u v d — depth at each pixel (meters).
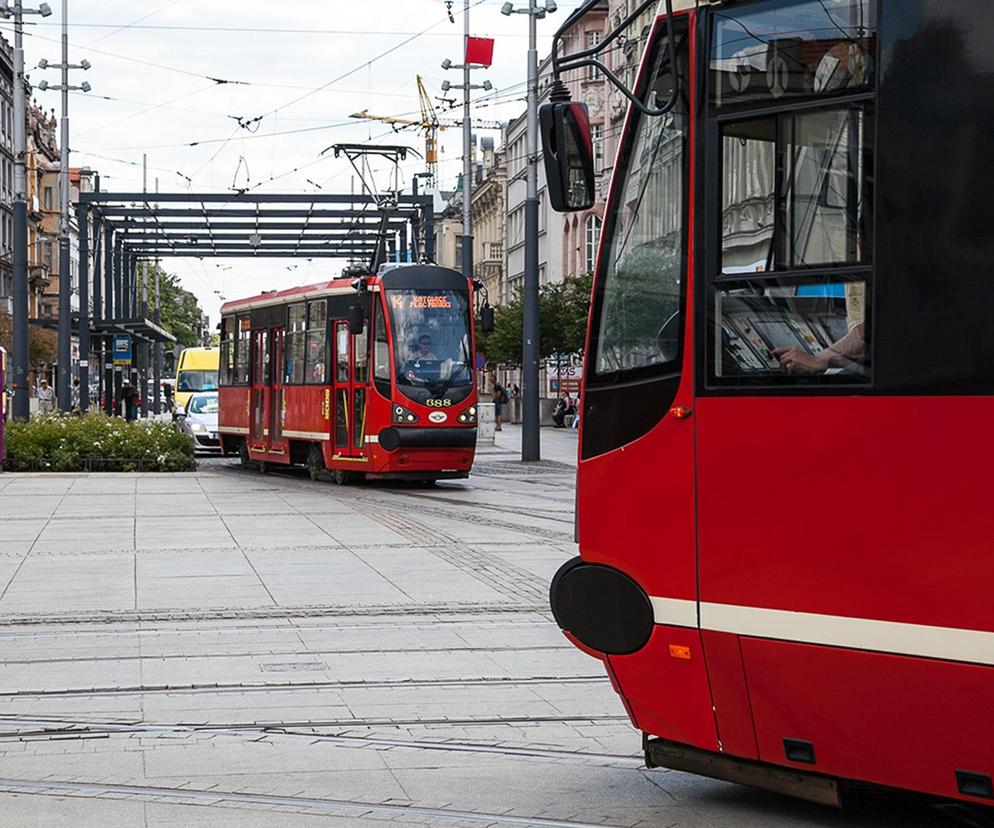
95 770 8.33
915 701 6.07
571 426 71.06
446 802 7.66
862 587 6.18
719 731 6.90
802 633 6.41
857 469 6.20
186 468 35.84
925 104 6.02
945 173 5.96
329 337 31.86
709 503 6.77
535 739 9.12
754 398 6.59
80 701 10.16
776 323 6.52
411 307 30.11
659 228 7.07
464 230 47.34
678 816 7.33
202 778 8.16
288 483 32.25
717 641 6.75
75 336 61.59
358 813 7.44
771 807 7.48
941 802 6.92
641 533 7.07
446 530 21.25
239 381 38.56
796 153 6.46
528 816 7.37
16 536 20.34
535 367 40.19
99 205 57.19
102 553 18.42
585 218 77.50
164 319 165.62
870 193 6.18
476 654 11.88
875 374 6.15
